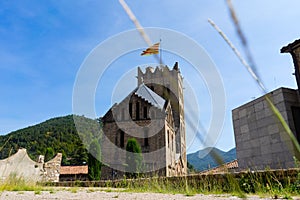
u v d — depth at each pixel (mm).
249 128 9117
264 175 6047
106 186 10945
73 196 5965
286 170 5785
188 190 6723
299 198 4664
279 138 7898
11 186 7812
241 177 6191
